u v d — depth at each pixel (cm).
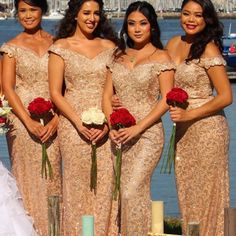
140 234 1666
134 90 1670
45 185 1764
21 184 1772
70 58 1709
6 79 1766
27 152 1762
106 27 1741
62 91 1741
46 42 1784
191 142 1673
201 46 1658
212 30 1662
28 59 1759
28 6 1764
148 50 1683
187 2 1666
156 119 1661
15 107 1750
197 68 1661
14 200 1521
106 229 1727
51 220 1496
